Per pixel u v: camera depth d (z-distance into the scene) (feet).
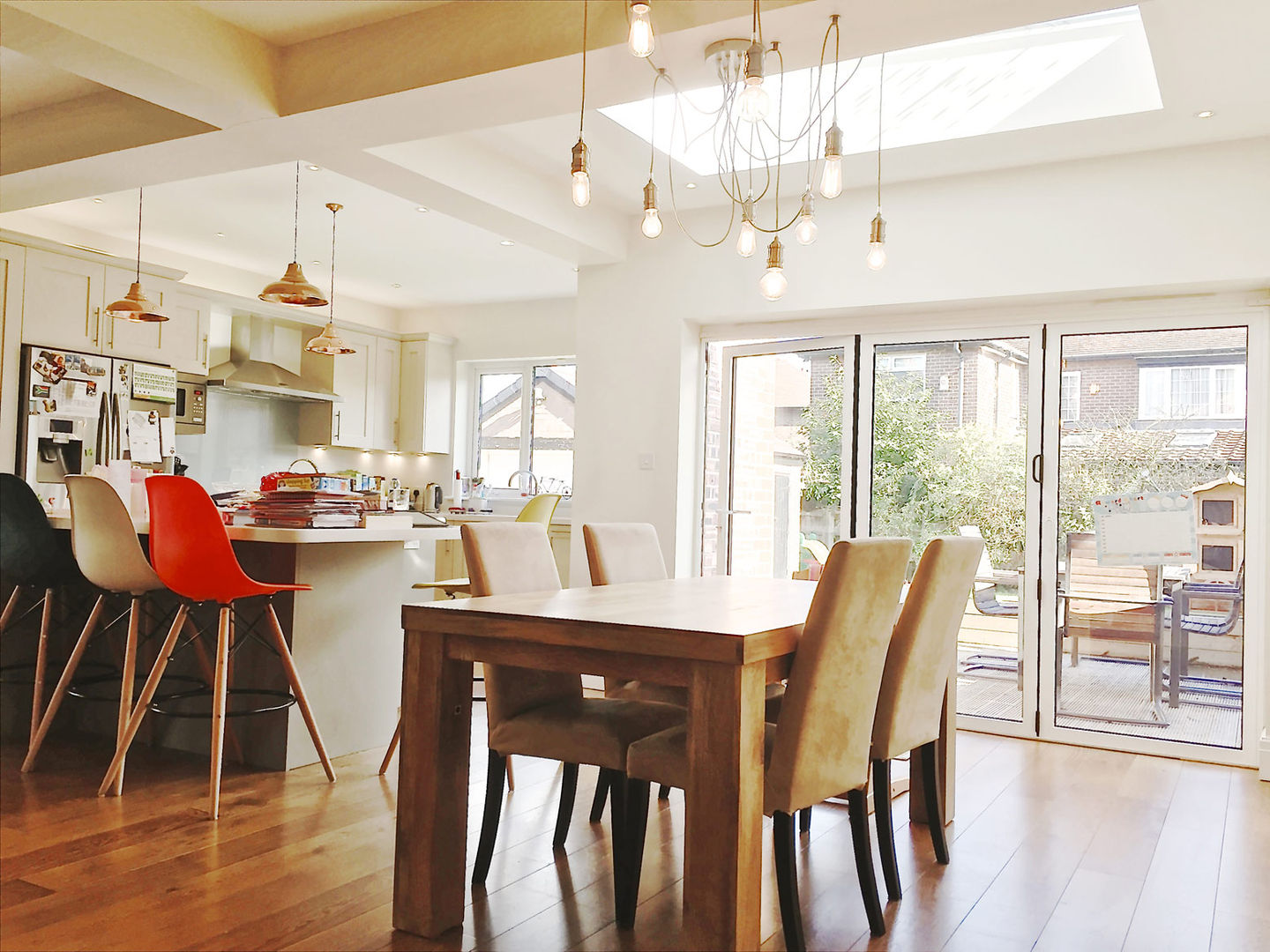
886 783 8.38
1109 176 13.84
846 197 15.71
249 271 22.86
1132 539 14.37
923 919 7.88
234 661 12.19
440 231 18.98
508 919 7.64
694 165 14.87
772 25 8.71
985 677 15.34
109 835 9.24
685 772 7.05
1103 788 11.99
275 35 10.78
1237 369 13.76
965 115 13.14
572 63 9.51
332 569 12.25
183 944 6.97
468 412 27.12
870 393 16.43
